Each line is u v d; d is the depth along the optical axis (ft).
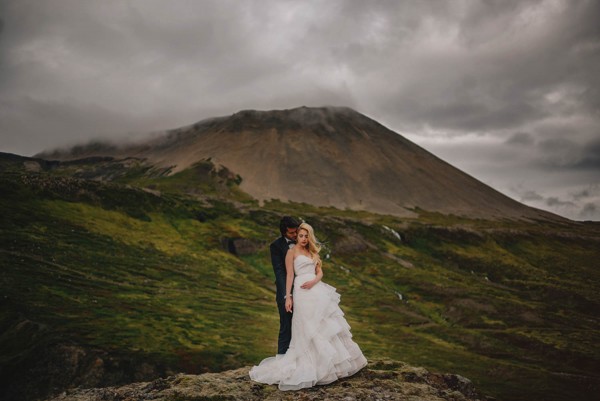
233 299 305.73
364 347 244.42
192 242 433.07
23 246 314.96
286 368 31.14
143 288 294.25
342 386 31.48
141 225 448.65
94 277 293.64
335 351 31.35
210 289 321.73
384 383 32.53
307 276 32.30
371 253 510.17
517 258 582.76
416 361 229.25
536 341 290.35
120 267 327.67
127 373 170.30
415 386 32.45
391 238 583.17
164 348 195.72
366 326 291.79
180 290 306.14
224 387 30.91
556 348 278.87
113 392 32.09
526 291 451.53
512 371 229.04
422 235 612.70
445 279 440.45
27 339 180.55
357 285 396.37
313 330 31.30
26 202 408.67
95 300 249.75
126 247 378.12
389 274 440.04
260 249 447.01
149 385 33.01
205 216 519.60
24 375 161.17
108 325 212.43
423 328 302.04
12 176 456.86
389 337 270.87
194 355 193.67
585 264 579.07
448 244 601.21
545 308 382.83
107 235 392.47
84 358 171.42
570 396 202.49
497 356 261.65
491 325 325.42
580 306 407.64
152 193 530.27
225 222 515.91
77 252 333.62
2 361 164.55
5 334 185.78
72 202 444.55
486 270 523.70
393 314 325.21
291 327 32.94
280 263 33.83
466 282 449.48
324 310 31.73
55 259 306.76
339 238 527.40
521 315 346.13
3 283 242.99
